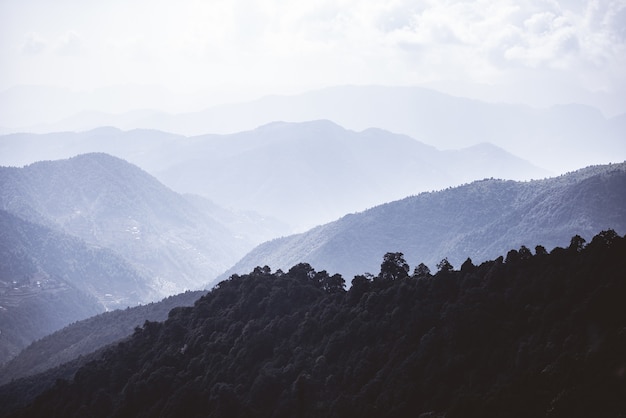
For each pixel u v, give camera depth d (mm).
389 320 121562
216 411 120250
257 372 128750
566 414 81125
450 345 107250
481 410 88875
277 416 115375
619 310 92938
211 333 148375
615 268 100375
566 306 100750
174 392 131750
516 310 107312
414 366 107688
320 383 117500
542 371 89625
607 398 79938
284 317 138625
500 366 100062
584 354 87938
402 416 101625
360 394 109062
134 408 136375
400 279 135000
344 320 128875
